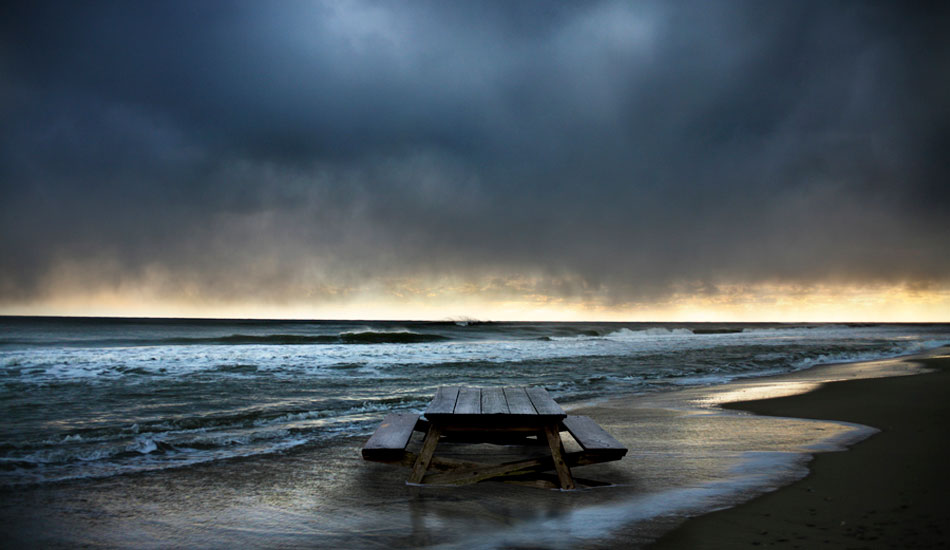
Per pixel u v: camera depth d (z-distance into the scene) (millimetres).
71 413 7695
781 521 3320
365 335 32062
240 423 7188
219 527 3445
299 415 7699
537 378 12773
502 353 20516
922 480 4160
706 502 3773
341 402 8844
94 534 3332
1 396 9125
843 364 17328
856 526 3182
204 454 5551
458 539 3174
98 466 5031
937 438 5848
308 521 3543
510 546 3043
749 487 4117
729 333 53062
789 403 8930
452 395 5328
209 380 11453
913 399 9133
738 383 12156
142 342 27516
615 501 3863
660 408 8594
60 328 48281
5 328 47125
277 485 4441
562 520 3477
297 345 24156
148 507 3869
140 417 7449
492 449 5875
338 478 4652
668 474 4590
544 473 4523
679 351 22406
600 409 8500
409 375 13031
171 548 3100
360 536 3256
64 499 4051
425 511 3730
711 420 7395
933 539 2938
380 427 4906
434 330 52656
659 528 3273
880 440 5789
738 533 3131
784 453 5281
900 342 31516
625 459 5156
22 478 4594
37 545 3146
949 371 14375
